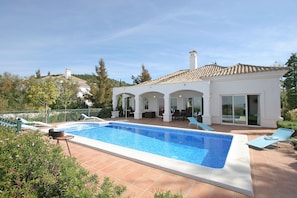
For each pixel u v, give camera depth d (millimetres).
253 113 15406
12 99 26438
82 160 6645
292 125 10172
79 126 17094
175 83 18766
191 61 25891
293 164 6172
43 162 3123
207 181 4738
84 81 44719
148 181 4895
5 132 5555
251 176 5227
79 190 2262
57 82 28812
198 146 10602
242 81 15633
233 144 8562
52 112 18688
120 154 6984
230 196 4105
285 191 4352
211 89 17234
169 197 2324
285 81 29172
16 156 3203
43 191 2441
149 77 43812
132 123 17469
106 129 16578
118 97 27234
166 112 19438
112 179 5020
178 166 5621
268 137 9172
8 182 2438
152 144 11266
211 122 16906
